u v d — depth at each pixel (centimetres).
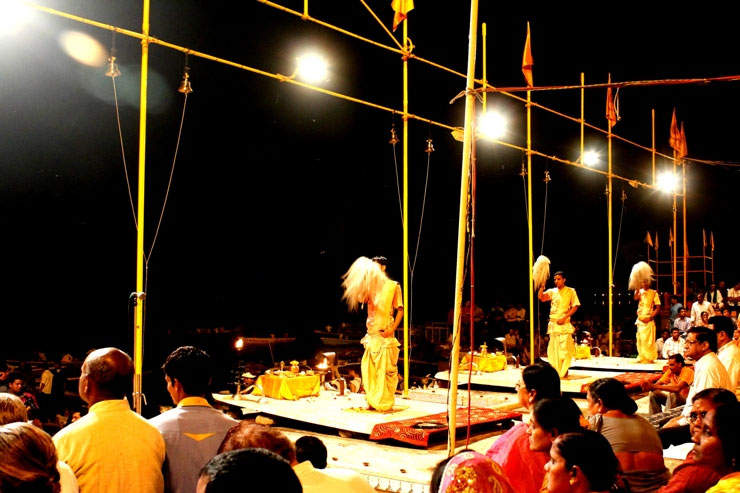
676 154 1841
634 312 2314
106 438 334
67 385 1374
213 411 381
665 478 442
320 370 1068
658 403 940
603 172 1528
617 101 1436
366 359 883
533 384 459
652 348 1454
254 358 2022
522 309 2127
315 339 2164
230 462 175
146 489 341
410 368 1692
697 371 679
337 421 815
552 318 1240
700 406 402
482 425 852
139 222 701
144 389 1396
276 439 273
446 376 1266
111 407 346
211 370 390
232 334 2039
